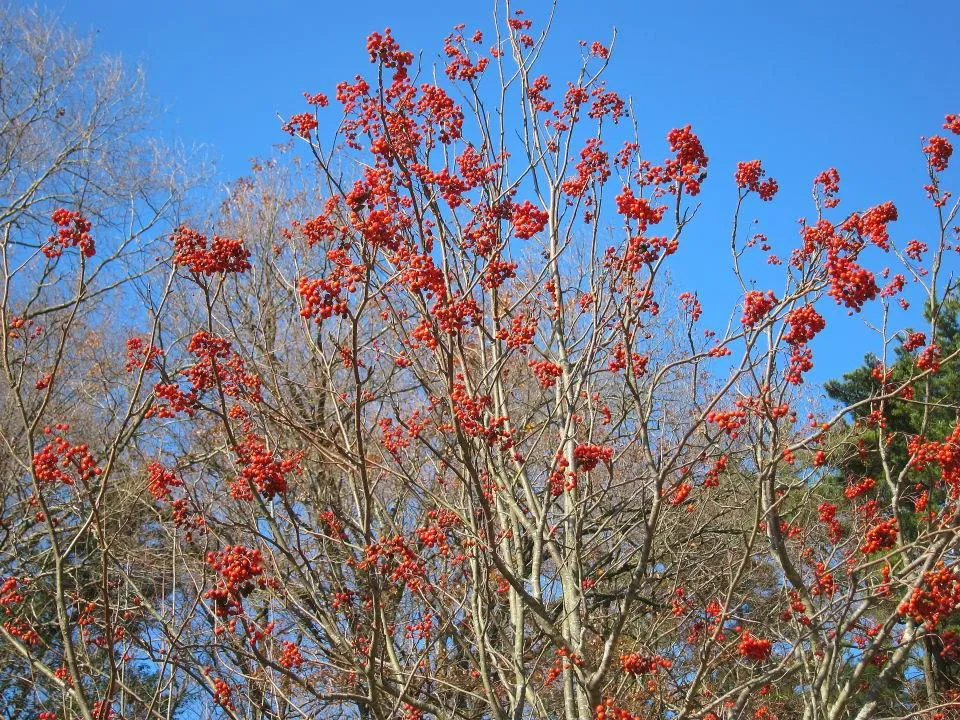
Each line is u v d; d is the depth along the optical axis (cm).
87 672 886
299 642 1011
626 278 748
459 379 865
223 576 570
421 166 738
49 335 1409
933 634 701
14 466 1234
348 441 834
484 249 698
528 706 1106
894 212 674
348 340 1104
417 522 1155
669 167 708
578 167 912
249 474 622
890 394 672
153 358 690
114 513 1186
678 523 1137
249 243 1569
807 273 700
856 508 1042
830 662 727
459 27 948
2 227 1565
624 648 1118
